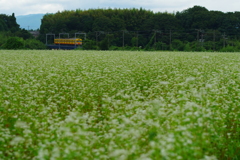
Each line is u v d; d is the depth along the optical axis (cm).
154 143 385
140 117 579
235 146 617
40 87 1114
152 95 941
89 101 898
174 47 8238
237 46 7381
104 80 1229
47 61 2127
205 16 9994
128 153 406
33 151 493
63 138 462
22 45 6700
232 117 682
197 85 1012
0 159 492
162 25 10581
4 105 797
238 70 1427
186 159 395
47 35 14212
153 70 1582
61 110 834
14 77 1277
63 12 16088
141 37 10581
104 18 12281
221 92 864
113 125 571
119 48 7450
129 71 1468
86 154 442
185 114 526
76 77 1314
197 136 463
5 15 14700
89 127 595
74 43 9075
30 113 738
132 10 13025
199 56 2731
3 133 569
